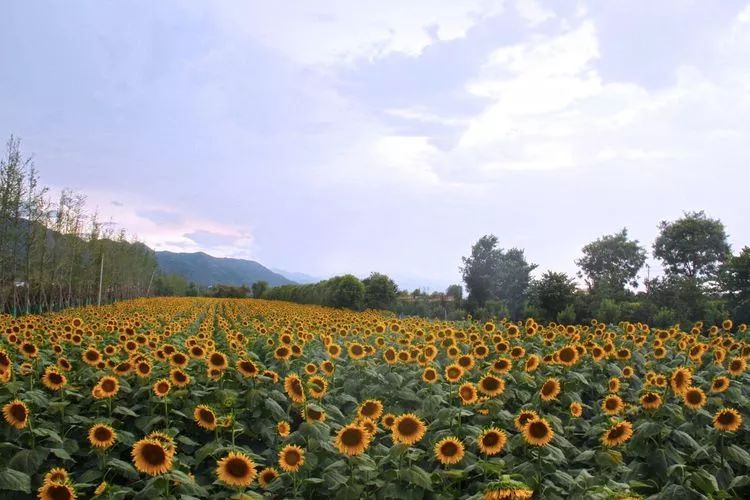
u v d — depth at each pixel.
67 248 45.91
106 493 5.31
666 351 12.91
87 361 10.03
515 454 6.93
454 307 56.25
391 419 7.50
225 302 64.12
